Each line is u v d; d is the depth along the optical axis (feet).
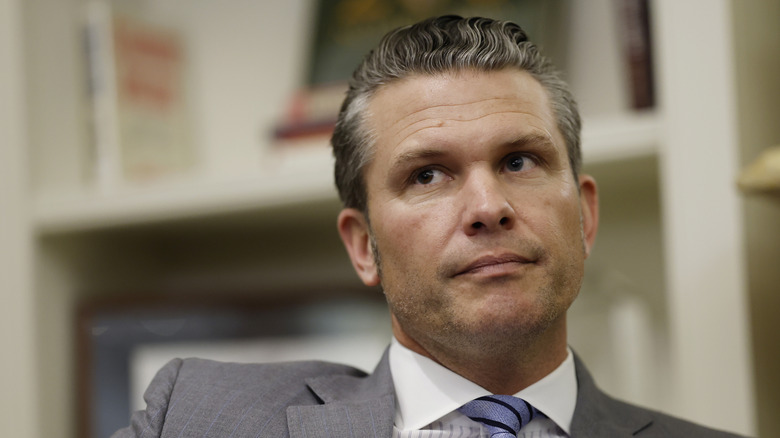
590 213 8.16
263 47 14.48
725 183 9.71
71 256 13.38
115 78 12.85
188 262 15.03
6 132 12.82
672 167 9.97
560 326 7.44
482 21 7.72
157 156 13.44
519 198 6.91
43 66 13.25
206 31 14.82
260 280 14.60
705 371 9.65
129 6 14.43
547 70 7.75
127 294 13.24
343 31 13.05
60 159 13.42
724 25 9.81
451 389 7.38
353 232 8.11
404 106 7.25
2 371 12.54
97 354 13.12
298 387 7.72
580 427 7.43
